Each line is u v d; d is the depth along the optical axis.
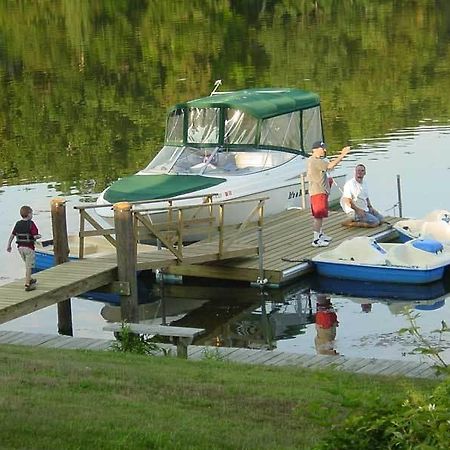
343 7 125.62
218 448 17.34
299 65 89.56
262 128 48.19
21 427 17.66
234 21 119.06
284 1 131.00
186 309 37.41
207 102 48.38
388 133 64.19
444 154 58.12
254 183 46.25
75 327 35.25
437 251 38.91
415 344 32.09
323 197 41.16
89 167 59.81
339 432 14.70
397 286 38.38
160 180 45.78
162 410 19.72
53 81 89.69
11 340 28.88
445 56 91.12
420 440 13.94
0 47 111.50
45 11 136.25
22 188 55.41
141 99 79.88
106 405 19.80
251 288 38.97
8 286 34.22
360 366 25.75
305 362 26.39
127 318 35.75
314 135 50.97
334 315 35.84
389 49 96.19
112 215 43.16
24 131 70.88
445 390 14.60
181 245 37.66
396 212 47.78
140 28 117.69
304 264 39.28
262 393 21.58
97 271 35.34
